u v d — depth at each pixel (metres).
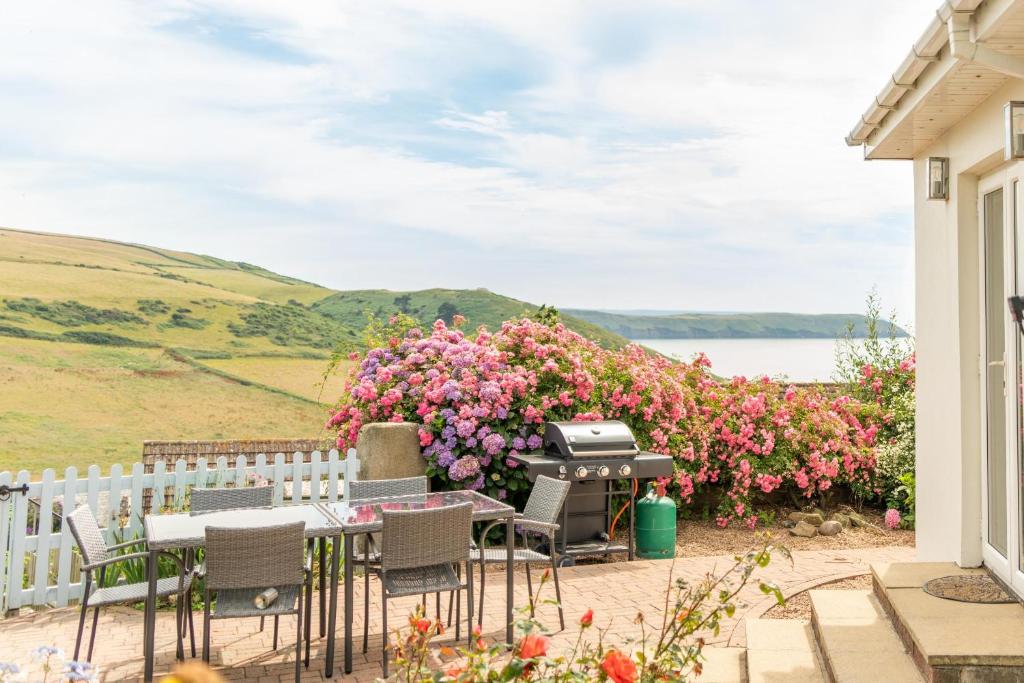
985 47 3.90
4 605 6.74
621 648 5.44
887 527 9.94
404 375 9.47
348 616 5.27
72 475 7.16
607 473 8.05
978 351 5.46
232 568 4.79
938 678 3.86
